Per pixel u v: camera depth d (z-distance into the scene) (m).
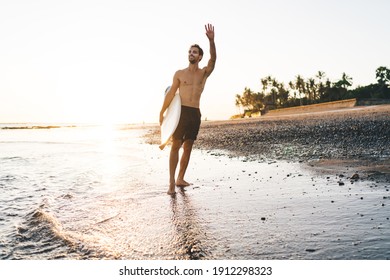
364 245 2.59
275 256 2.50
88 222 3.56
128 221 3.53
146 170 7.50
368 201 3.79
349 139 11.02
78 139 25.77
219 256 2.55
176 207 4.02
